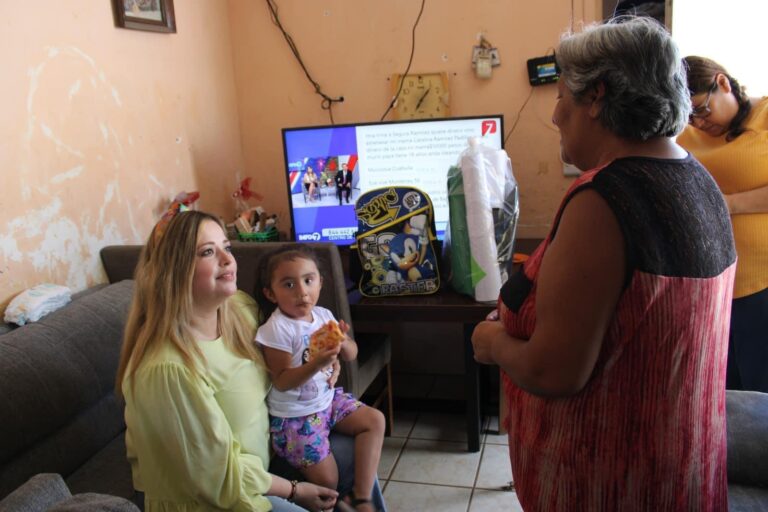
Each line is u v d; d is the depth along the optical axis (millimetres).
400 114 2922
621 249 956
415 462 2463
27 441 1545
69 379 1680
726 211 1097
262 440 1598
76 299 1990
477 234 2162
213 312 1507
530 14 2723
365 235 2297
